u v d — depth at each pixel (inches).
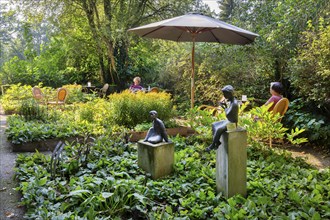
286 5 256.7
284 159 160.9
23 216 96.1
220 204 101.0
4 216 97.4
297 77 213.5
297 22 241.8
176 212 97.7
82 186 109.1
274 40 253.0
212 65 349.1
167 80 468.4
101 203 96.4
